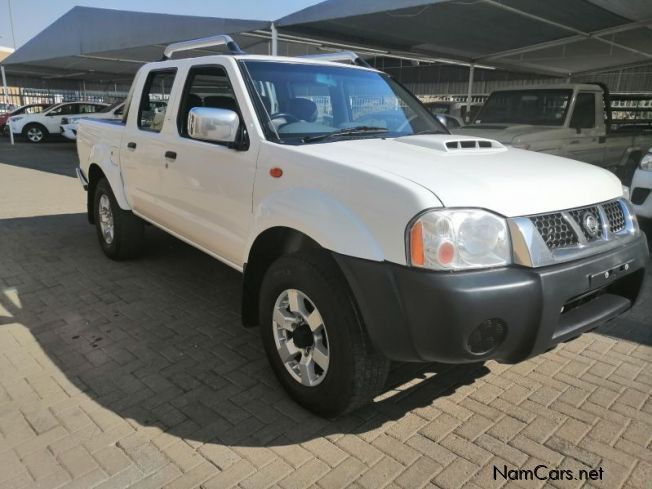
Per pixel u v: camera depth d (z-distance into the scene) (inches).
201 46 168.9
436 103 623.8
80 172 235.0
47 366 132.4
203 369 132.1
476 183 96.7
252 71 136.4
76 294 179.9
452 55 538.3
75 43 619.8
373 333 96.0
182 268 207.8
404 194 92.0
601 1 325.7
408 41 460.4
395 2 313.3
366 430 108.7
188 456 100.1
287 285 111.0
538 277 92.4
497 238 92.3
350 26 387.5
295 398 116.3
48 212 312.2
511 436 106.9
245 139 127.8
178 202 158.6
